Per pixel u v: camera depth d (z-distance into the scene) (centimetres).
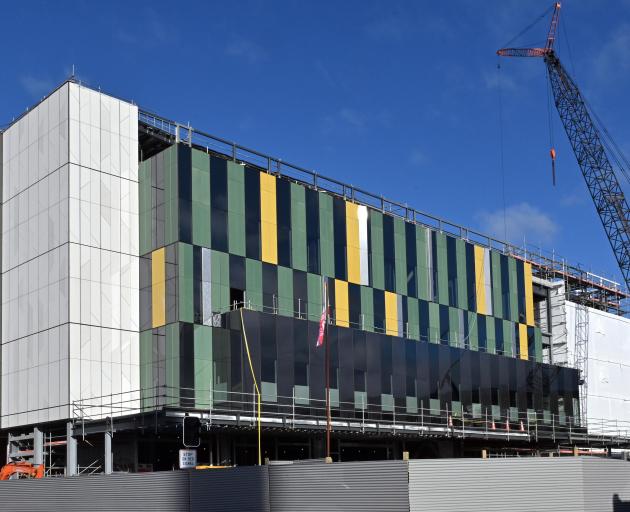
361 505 2809
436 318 7088
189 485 3172
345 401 5869
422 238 7156
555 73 10244
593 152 10144
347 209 6544
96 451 5444
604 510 3002
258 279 5759
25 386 5422
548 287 8862
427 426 6319
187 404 5169
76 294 5197
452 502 2786
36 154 5591
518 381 7494
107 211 5444
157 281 5419
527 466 2908
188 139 5728
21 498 3675
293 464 2945
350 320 6344
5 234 5791
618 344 9506
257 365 5362
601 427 8925
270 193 5984
